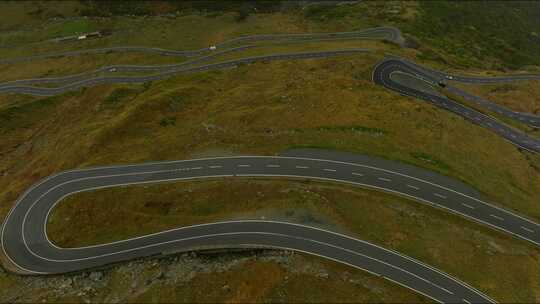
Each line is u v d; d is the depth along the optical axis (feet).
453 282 172.76
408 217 197.77
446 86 329.11
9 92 405.39
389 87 323.16
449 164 229.04
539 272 178.29
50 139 298.56
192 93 327.47
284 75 343.46
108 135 262.88
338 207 201.26
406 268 177.37
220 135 255.29
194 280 171.32
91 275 183.62
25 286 182.91
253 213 201.36
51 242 200.13
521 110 304.71
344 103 278.05
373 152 234.58
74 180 232.53
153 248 190.90
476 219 201.67
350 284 169.07
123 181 228.63
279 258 180.86
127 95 356.59
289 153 236.63
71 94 386.11
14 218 214.90
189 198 210.59
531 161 254.06
